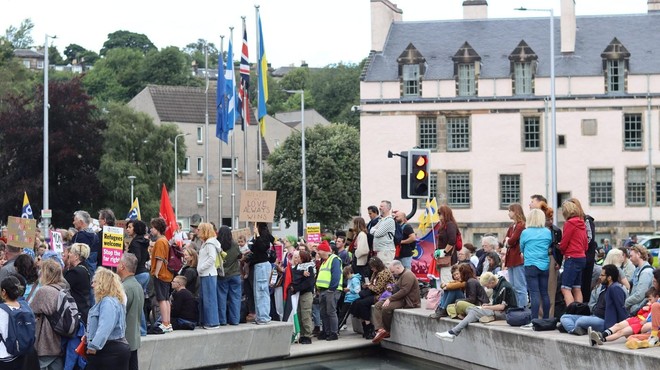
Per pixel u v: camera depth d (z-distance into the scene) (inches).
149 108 4156.0
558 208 2874.0
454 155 2901.1
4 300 624.7
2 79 3978.8
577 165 2869.1
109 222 822.5
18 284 616.1
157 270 857.5
